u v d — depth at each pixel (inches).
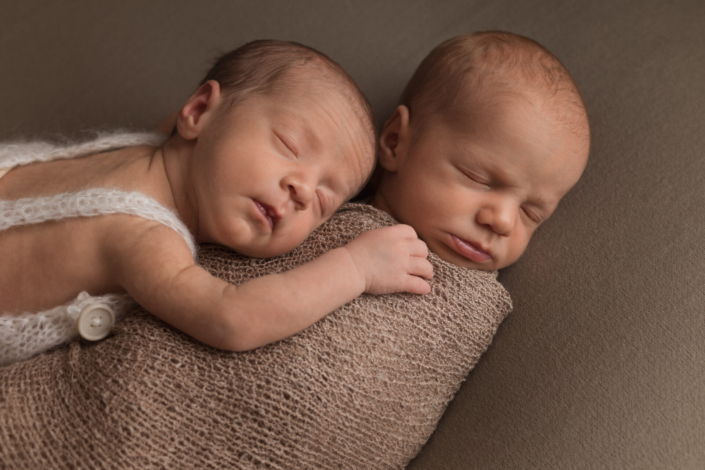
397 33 52.5
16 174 38.5
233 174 34.8
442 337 37.7
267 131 35.7
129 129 50.4
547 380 37.2
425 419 37.8
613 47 49.5
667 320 36.4
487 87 39.9
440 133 41.0
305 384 32.7
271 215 35.4
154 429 29.9
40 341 34.0
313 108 36.8
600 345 37.0
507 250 41.0
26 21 50.8
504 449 36.1
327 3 53.0
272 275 32.8
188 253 33.8
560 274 41.7
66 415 29.9
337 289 33.6
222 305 30.8
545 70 40.9
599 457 33.6
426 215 40.9
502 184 39.6
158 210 34.5
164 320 32.3
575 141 40.2
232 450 31.4
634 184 43.4
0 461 28.6
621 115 46.8
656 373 34.9
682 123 44.5
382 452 35.9
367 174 40.8
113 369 30.6
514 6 52.4
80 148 41.1
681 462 32.2
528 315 40.8
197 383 31.3
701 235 39.1
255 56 39.3
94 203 33.6
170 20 52.1
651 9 50.0
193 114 38.1
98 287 34.8
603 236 42.1
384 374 35.5
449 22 52.7
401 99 46.7
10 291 34.7
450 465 37.6
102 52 51.3
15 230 34.4
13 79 50.1
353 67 51.9
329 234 38.8
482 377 39.9
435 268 39.1
